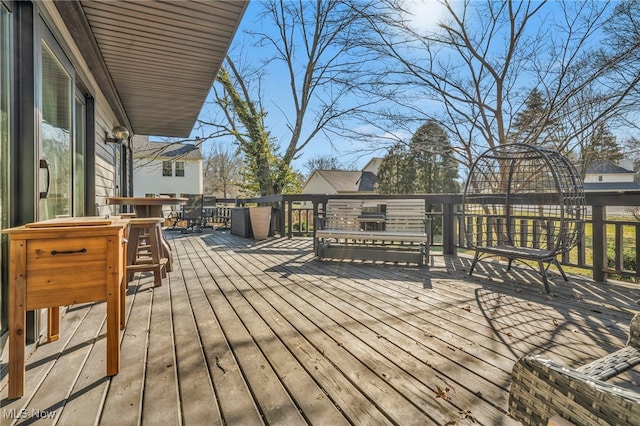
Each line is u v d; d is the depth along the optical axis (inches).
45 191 79.0
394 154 449.4
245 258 186.1
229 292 114.6
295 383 55.9
